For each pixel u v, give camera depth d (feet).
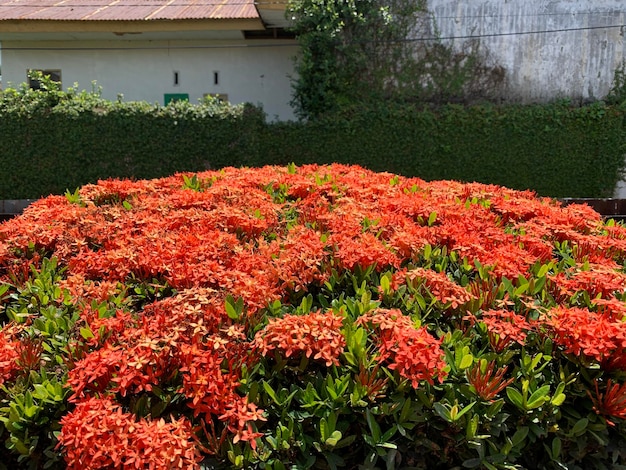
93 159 29.86
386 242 9.50
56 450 5.84
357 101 31.86
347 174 14.88
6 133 29.45
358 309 7.46
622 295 7.80
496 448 5.96
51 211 11.14
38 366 6.72
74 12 35.24
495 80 32.40
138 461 5.15
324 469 5.88
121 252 8.97
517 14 31.96
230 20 32.53
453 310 7.63
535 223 11.03
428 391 6.12
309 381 6.48
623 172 30.83
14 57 36.52
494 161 30.81
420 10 31.96
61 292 8.14
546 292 7.96
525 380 6.27
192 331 6.73
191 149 30.09
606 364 6.52
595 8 31.63
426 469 6.14
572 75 32.14
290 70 36.01
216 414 5.94
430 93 32.37
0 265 9.31
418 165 30.99
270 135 31.32
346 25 31.32
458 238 9.58
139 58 36.42
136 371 5.88
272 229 10.75
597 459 6.30
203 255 8.92
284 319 6.66
